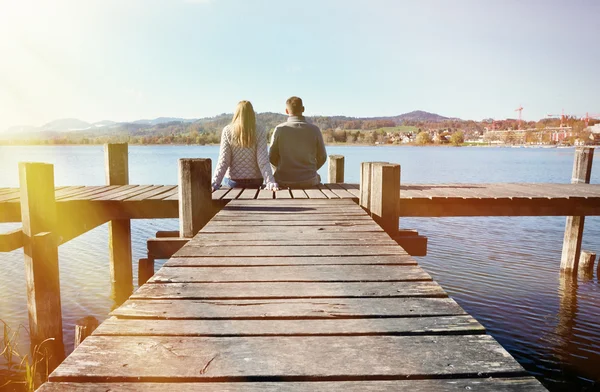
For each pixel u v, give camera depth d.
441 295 2.11
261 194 5.71
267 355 1.46
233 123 5.95
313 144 6.55
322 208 4.83
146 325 1.71
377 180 4.55
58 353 4.56
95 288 7.46
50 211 4.55
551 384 4.49
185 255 2.87
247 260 2.75
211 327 1.70
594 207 5.59
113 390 1.22
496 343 1.56
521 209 5.52
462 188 6.63
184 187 4.44
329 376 1.32
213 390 1.24
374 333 1.65
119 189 6.36
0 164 56.00
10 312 6.24
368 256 2.87
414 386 1.27
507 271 8.58
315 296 2.08
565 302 6.83
